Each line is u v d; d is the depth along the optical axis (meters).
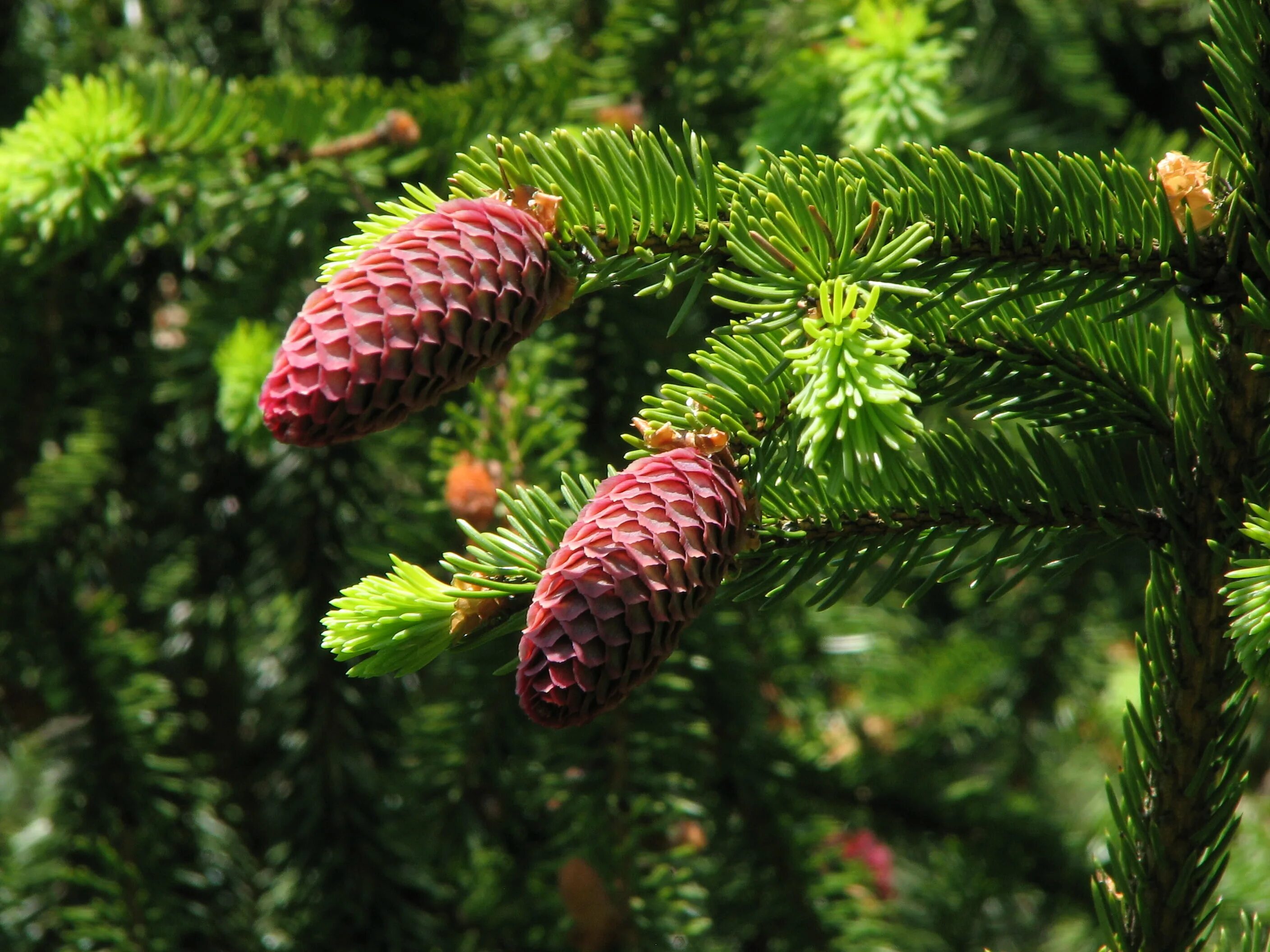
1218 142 0.57
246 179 0.83
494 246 0.54
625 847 0.84
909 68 0.82
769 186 0.57
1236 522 0.57
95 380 1.09
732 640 0.96
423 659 0.56
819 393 0.53
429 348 0.54
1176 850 0.60
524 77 0.92
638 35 0.93
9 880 1.01
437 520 0.88
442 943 0.99
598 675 0.53
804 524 0.58
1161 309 0.96
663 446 0.55
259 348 0.85
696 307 1.03
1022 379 0.60
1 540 1.05
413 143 0.84
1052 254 0.57
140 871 0.99
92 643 1.03
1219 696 0.59
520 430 0.80
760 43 1.01
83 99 0.76
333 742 1.00
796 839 0.98
